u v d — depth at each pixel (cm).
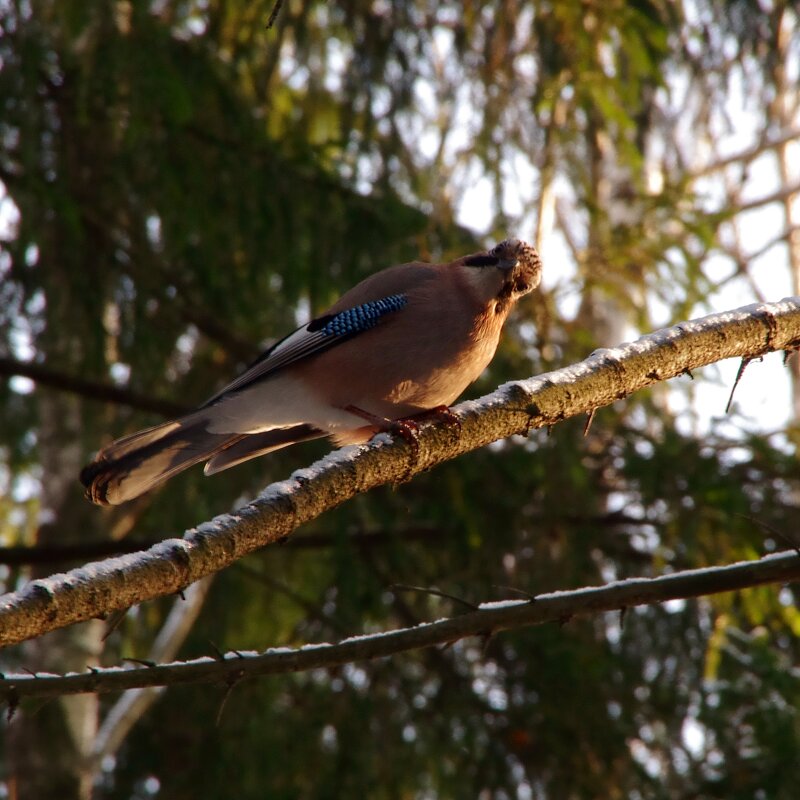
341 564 1110
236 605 1207
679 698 1152
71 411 1338
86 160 1045
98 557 1080
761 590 1065
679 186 1159
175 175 1014
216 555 466
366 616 1133
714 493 1048
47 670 1288
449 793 1130
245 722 1138
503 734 1122
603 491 1159
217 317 1124
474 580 1122
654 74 1132
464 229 1145
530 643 1112
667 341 581
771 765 1044
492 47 1166
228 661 511
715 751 1096
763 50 1246
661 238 1148
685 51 1250
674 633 1169
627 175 1612
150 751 1255
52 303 1059
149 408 1104
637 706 1134
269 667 518
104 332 1077
